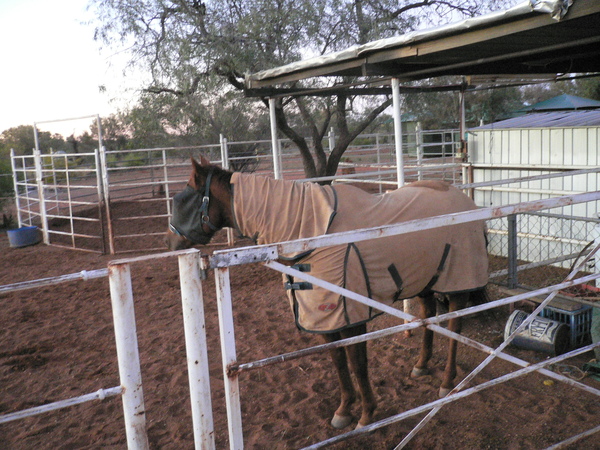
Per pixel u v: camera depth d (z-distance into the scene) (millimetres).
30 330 5555
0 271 8758
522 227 7277
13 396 4031
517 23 3205
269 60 9117
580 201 2578
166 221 12477
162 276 7586
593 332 3975
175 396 3871
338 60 4438
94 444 3289
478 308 2539
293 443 3189
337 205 2992
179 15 9211
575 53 4602
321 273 2848
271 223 3012
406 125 20500
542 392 3643
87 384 4160
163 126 10422
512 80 6625
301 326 2973
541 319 4262
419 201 3285
